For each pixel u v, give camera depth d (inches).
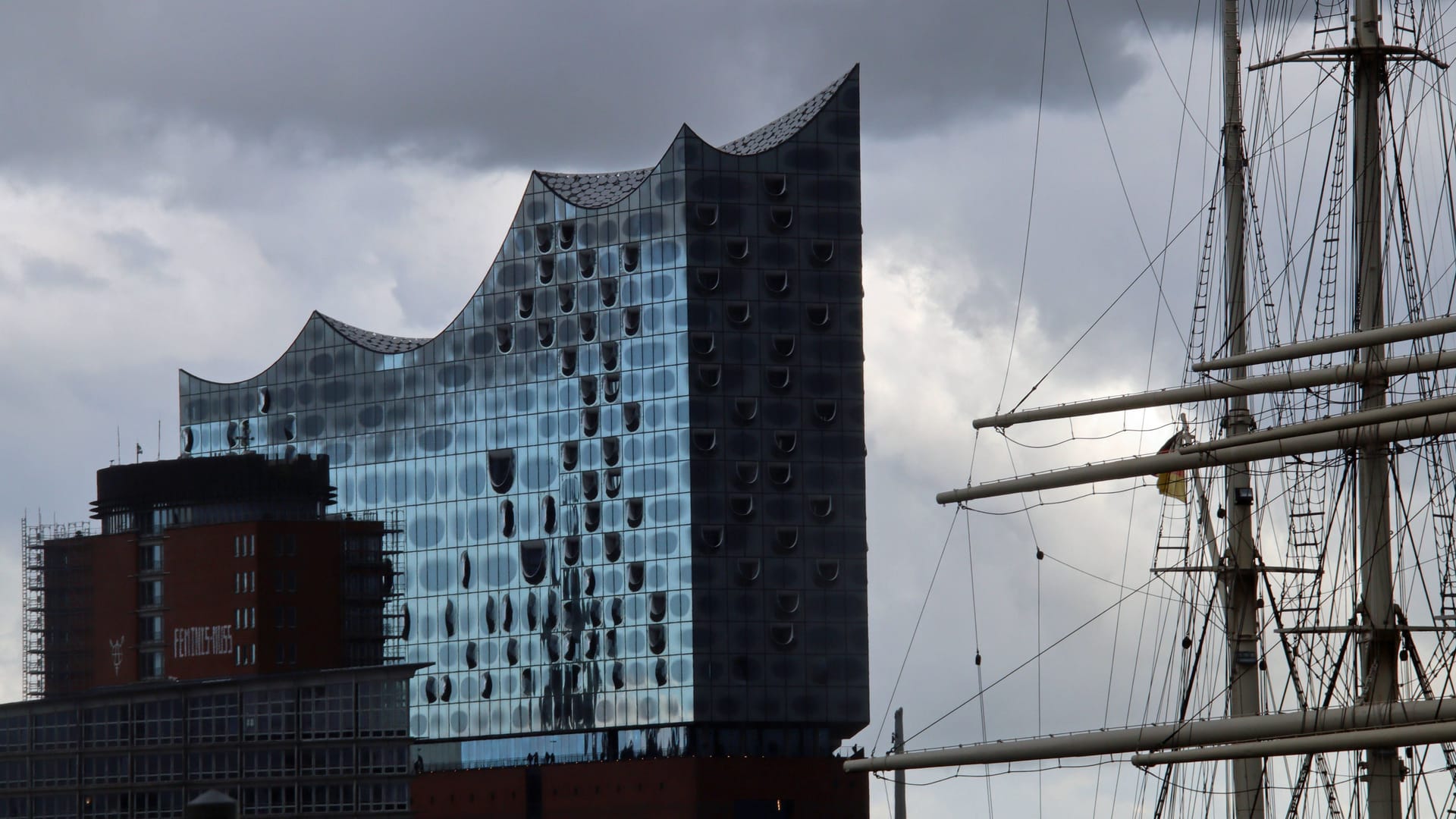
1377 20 2591.0
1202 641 3043.8
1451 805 2618.1
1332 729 2508.6
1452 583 2603.3
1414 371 2596.0
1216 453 2704.2
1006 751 2694.4
